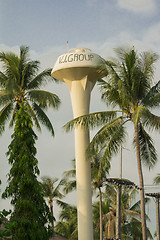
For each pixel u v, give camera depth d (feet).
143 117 71.56
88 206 84.69
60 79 92.53
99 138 75.31
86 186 85.25
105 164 75.92
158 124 73.61
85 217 84.12
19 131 77.82
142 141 80.07
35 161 76.74
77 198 85.66
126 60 73.56
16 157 77.05
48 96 90.33
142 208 71.46
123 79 74.18
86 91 89.04
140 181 72.69
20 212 73.10
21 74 90.27
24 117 79.15
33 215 73.15
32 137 78.89
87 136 87.15
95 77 89.66
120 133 74.95
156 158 80.18
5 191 75.66
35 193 75.72
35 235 70.85
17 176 75.10
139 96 75.10
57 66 88.84
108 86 77.20
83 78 88.48
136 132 75.20
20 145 76.84
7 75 90.79
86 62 86.22
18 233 69.26
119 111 76.33
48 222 76.23
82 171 85.66
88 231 83.66
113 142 74.84
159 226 78.28
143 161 80.84
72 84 89.45
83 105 88.38
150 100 74.84
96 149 77.20
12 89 82.17
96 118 75.97
